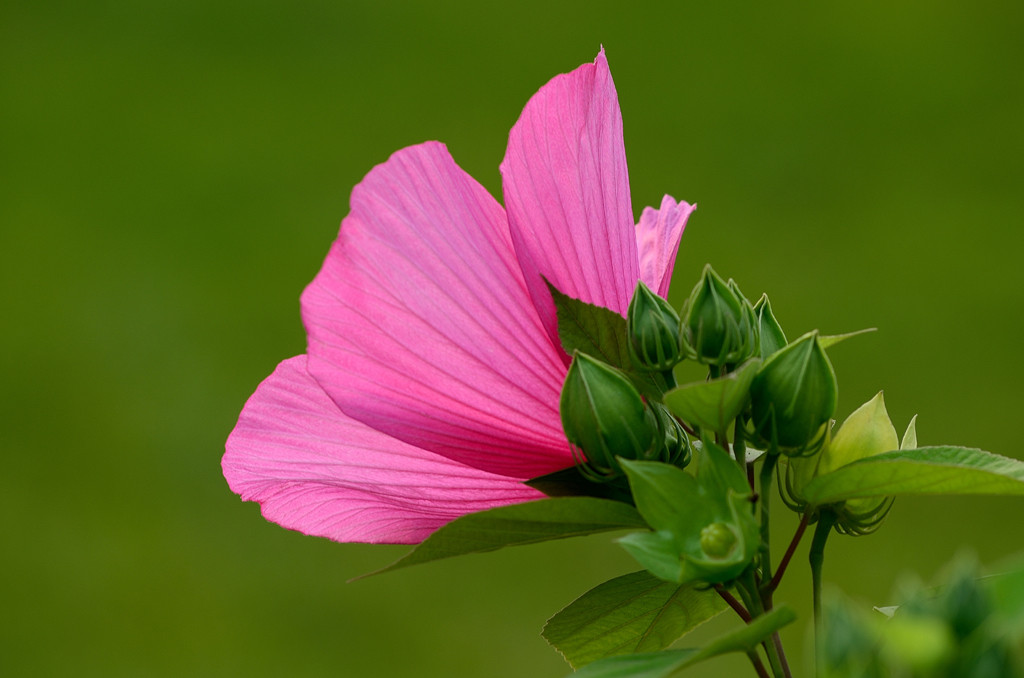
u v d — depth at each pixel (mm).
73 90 7426
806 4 7848
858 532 1420
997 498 4355
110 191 6570
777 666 1405
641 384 1411
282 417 1447
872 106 6832
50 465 4957
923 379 4949
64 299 5812
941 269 5551
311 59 7723
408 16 8000
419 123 6906
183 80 7535
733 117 6832
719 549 1372
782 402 1395
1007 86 6887
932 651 1320
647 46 7602
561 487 1423
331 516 1460
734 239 5781
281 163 6688
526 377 1420
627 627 1473
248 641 4262
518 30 7832
